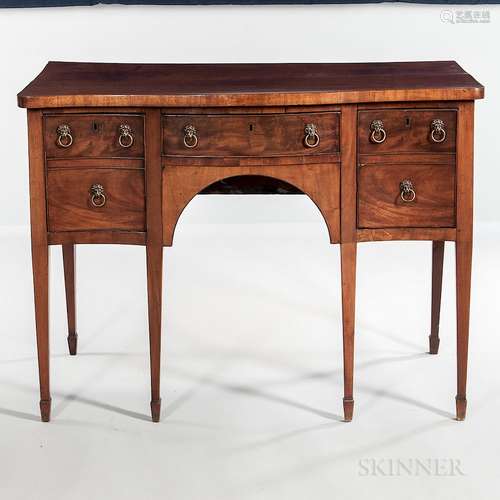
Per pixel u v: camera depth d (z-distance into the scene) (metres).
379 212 3.44
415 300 4.84
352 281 3.49
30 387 3.90
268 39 5.86
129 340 4.37
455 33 5.87
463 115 3.38
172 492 3.12
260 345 4.30
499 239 5.82
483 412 3.67
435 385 3.90
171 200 3.42
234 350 4.25
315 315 4.64
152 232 3.44
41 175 3.40
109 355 4.21
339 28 5.86
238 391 3.86
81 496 3.10
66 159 3.39
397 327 4.50
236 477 3.21
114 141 3.38
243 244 5.75
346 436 3.49
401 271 5.26
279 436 3.50
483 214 6.07
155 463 3.31
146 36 5.84
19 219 6.05
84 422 3.61
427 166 3.41
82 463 3.31
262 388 3.88
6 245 5.76
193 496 3.10
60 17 5.81
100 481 3.19
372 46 5.88
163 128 3.38
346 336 3.53
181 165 3.39
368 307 4.75
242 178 3.97
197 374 4.01
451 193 3.43
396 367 4.07
